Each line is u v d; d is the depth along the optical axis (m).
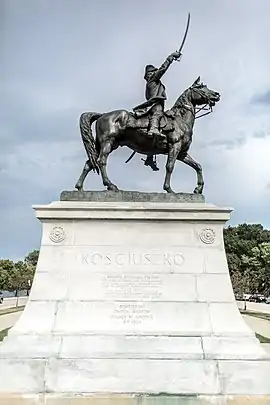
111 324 9.17
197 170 11.04
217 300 9.50
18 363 8.27
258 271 66.00
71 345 8.73
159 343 8.83
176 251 9.81
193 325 9.24
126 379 8.23
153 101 10.75
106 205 9.87
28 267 70.69
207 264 9.76
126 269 9.63
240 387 8.26
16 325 9.12
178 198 10.34
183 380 8.26
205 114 11.46
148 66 11.31
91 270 9.61
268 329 26.52
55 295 9.41
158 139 10.64
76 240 9.79
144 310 9.34
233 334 9.09
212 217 9.92
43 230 9.84
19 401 7.92
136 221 9.94
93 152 10.65
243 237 81.69
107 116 10.70
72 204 9.90
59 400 7.97
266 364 8.41
